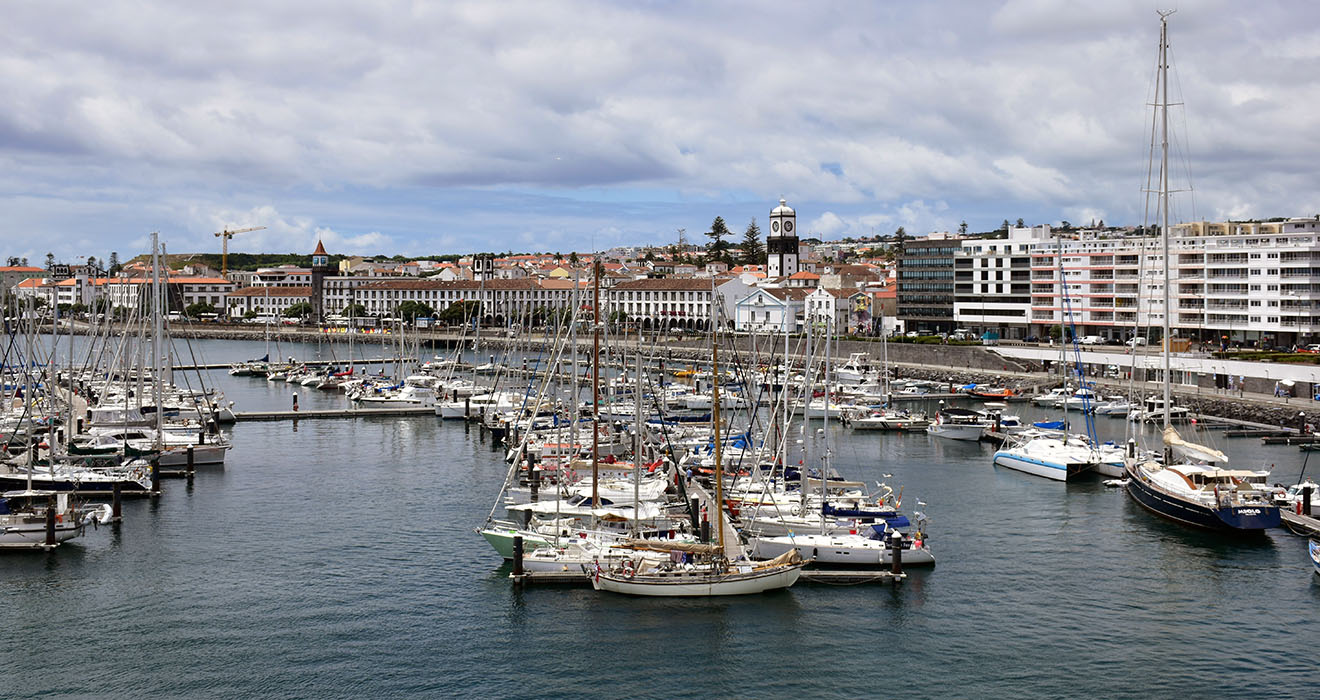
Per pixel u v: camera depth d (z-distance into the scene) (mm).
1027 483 118375
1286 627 74500
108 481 108438
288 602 79062
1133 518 102062
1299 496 101250
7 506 94375
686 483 108500
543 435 136500
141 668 68250
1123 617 76438
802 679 67250
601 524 90750
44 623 74938
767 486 99375
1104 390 192625
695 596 79062
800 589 81562
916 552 86875
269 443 147000
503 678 67312
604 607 77812
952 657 70125
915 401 196125
